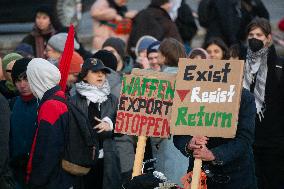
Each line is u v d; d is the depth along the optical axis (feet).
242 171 53.01
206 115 52.70
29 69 55.52
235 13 87.30
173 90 56.13
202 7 88.63
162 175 51.98
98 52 67.31
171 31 84.69
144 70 56.75
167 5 84.84
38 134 54.08
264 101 65.21
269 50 65.31
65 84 58.08
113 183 60.75
